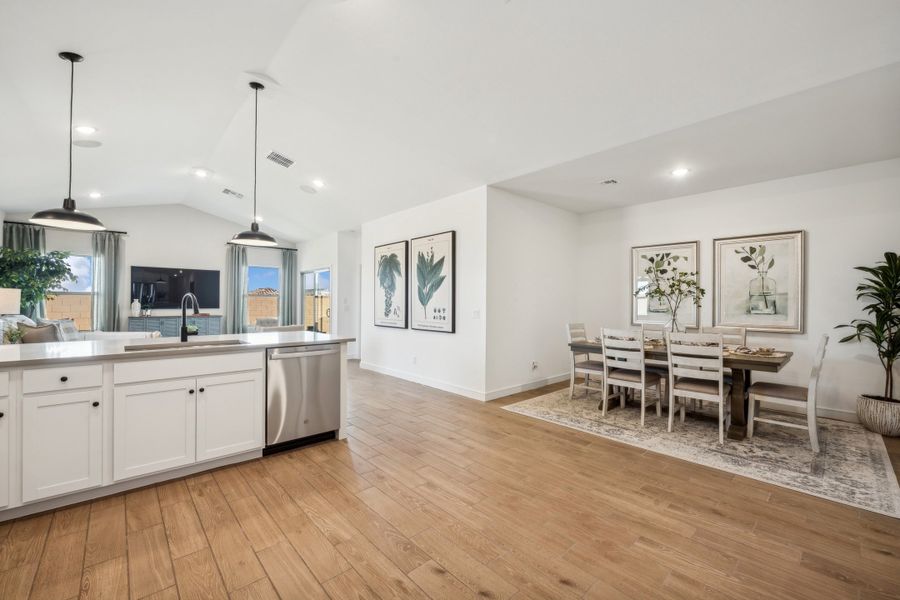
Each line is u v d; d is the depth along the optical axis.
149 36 2.58
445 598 1.56
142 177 5.85
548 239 5.38
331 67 3.24
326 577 1.67
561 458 2.93
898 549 1.86
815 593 1.58
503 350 4.76
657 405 4.02
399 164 4.55
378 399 4.59
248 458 2.88
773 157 3.63
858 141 3.28
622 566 1.75
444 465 2.80
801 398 3.07
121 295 7.32
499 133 3.61
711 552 1.84
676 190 4.69
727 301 4.56
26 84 2.93
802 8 2.09
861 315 3.79
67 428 2.18
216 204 7.59
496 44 2.69
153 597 1.55
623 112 3.04
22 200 5.81
